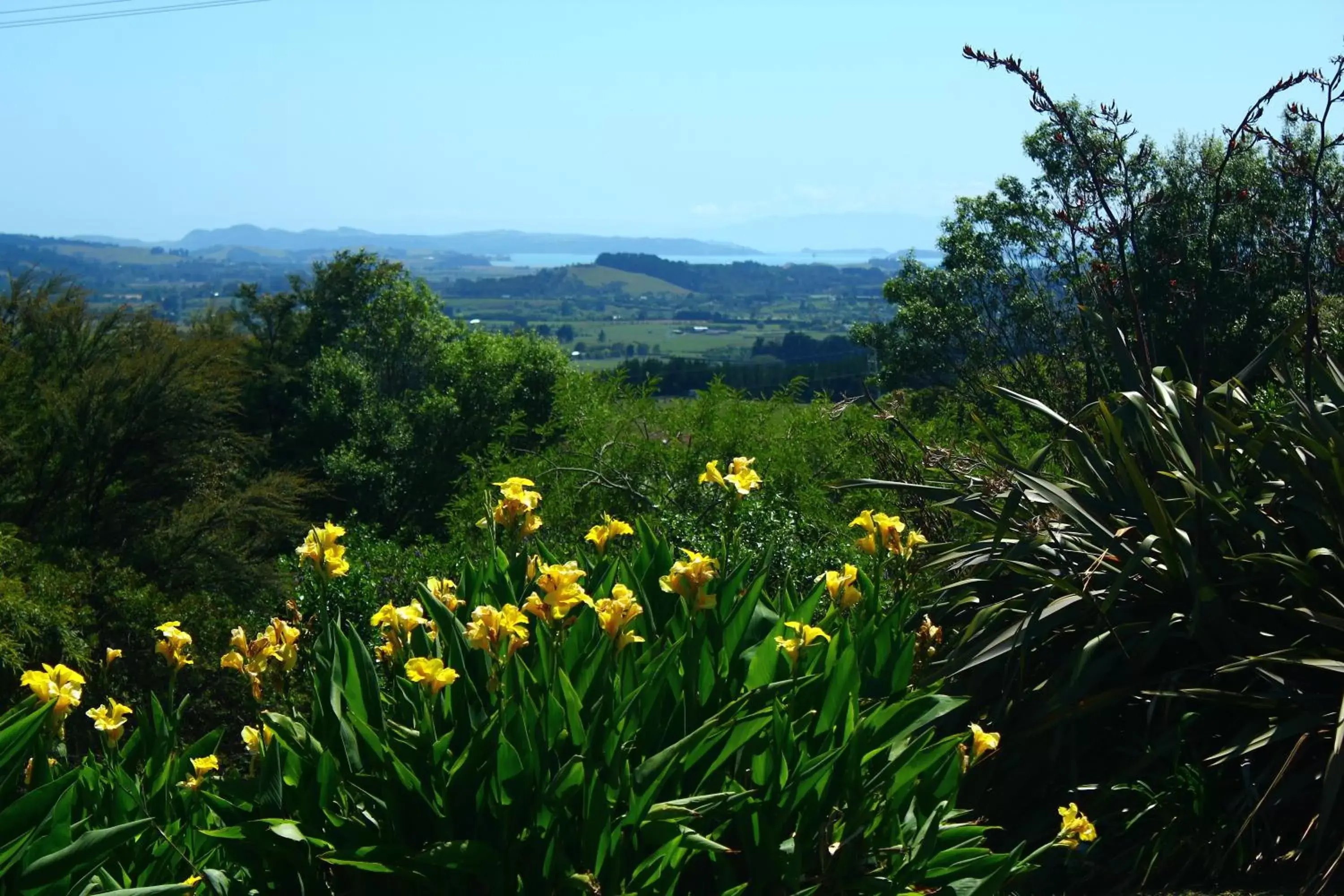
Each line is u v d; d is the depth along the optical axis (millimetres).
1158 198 5301
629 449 9430
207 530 11969
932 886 2762
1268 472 4336
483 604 3404
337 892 2666
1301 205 7707
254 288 25922
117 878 2695
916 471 6352
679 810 2496
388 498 21375
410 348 25984
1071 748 3834
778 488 8625
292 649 3256
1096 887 3551
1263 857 3430
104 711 3127
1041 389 10945
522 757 2598
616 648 2916
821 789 2711
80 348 15031
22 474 12141
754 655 3199
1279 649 3820
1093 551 4227
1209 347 10531
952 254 19375
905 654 3371
